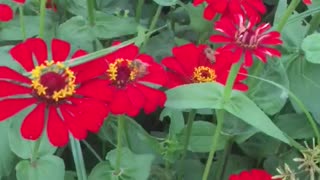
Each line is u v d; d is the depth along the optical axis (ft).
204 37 2.43
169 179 2.02
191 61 1.92
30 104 1.60
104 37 2.28
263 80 1.93
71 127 1.56
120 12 2.57
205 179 1.84
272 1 2.83
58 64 1.64
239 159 2.25
